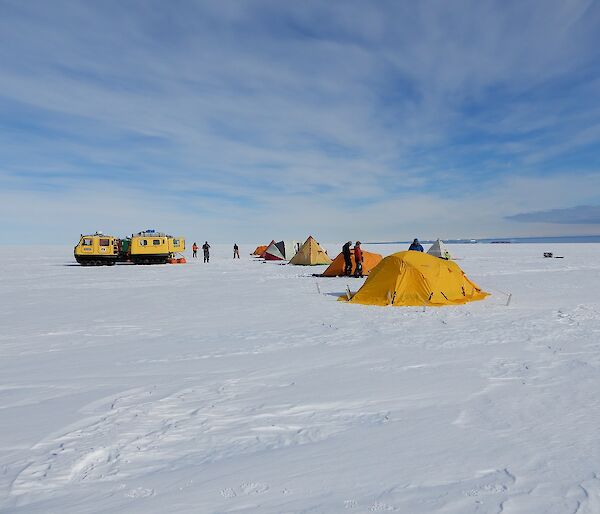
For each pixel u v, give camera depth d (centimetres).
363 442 339
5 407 432
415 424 374
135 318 980
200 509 246
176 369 567
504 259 3222
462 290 1212
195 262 3597
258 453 324
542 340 695
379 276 1220
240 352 655
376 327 841
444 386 479
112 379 525
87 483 283
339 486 270
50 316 1016
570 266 2459
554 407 408
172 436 358
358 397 449
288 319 947
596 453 310
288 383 500
